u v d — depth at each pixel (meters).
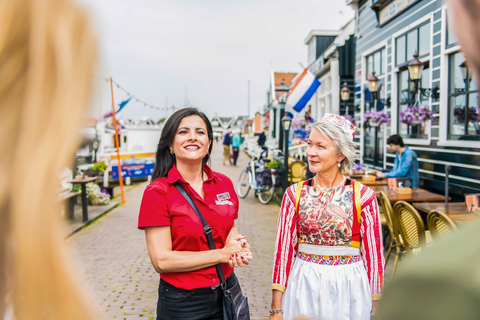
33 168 0.33
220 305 1.98
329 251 2.06
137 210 8.75
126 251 5.61
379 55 9.95
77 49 0.35
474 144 6.01
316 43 21.61
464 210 3.95
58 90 0.34
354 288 2.01
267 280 4.50
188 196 1.99
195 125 2.04
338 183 2.17
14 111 0.34
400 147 6.33
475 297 0.34
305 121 17.64
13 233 0.34
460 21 0.38
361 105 11.10
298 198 2.15
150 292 4.17
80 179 7.30
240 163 21.81
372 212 2.06
